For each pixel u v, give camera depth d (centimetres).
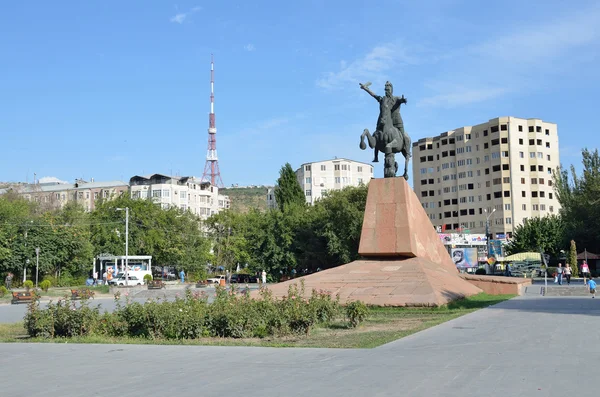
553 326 1427
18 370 998
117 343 1403
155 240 6350
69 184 12438
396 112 2745
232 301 1595
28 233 5212
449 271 2795
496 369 860
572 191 6512
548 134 9175
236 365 986
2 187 10675
